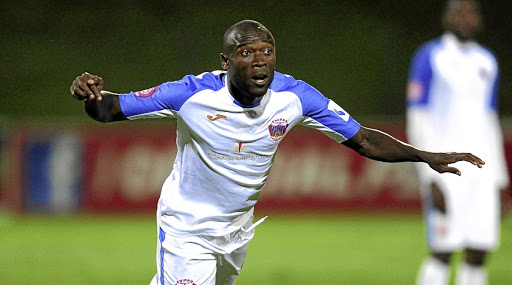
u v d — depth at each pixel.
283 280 31.27
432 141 24.41
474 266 24.59
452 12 24.88
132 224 49.41
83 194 51.91
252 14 74.56
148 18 73.62
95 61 71.31
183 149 15.80
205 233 16.16
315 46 73.31
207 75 14.89
